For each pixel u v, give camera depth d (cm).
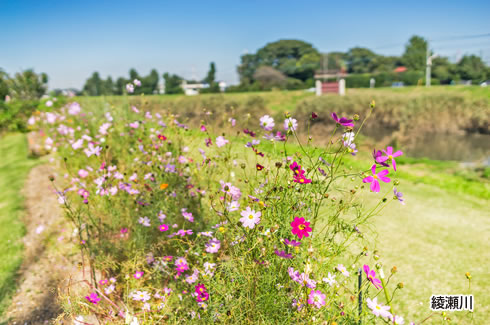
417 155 752
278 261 155
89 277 237
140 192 260
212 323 153
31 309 220
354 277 185
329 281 150
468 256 270
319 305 141
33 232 324
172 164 273
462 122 1016
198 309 163
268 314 146
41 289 238
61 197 225
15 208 382
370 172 145
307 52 6406
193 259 204
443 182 454
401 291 227
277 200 159
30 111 1195
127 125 386
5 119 1097
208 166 243
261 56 6406
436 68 3431
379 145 768
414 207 371
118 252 231
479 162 662
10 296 233
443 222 333
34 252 289
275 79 4238
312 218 166
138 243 221
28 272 260
